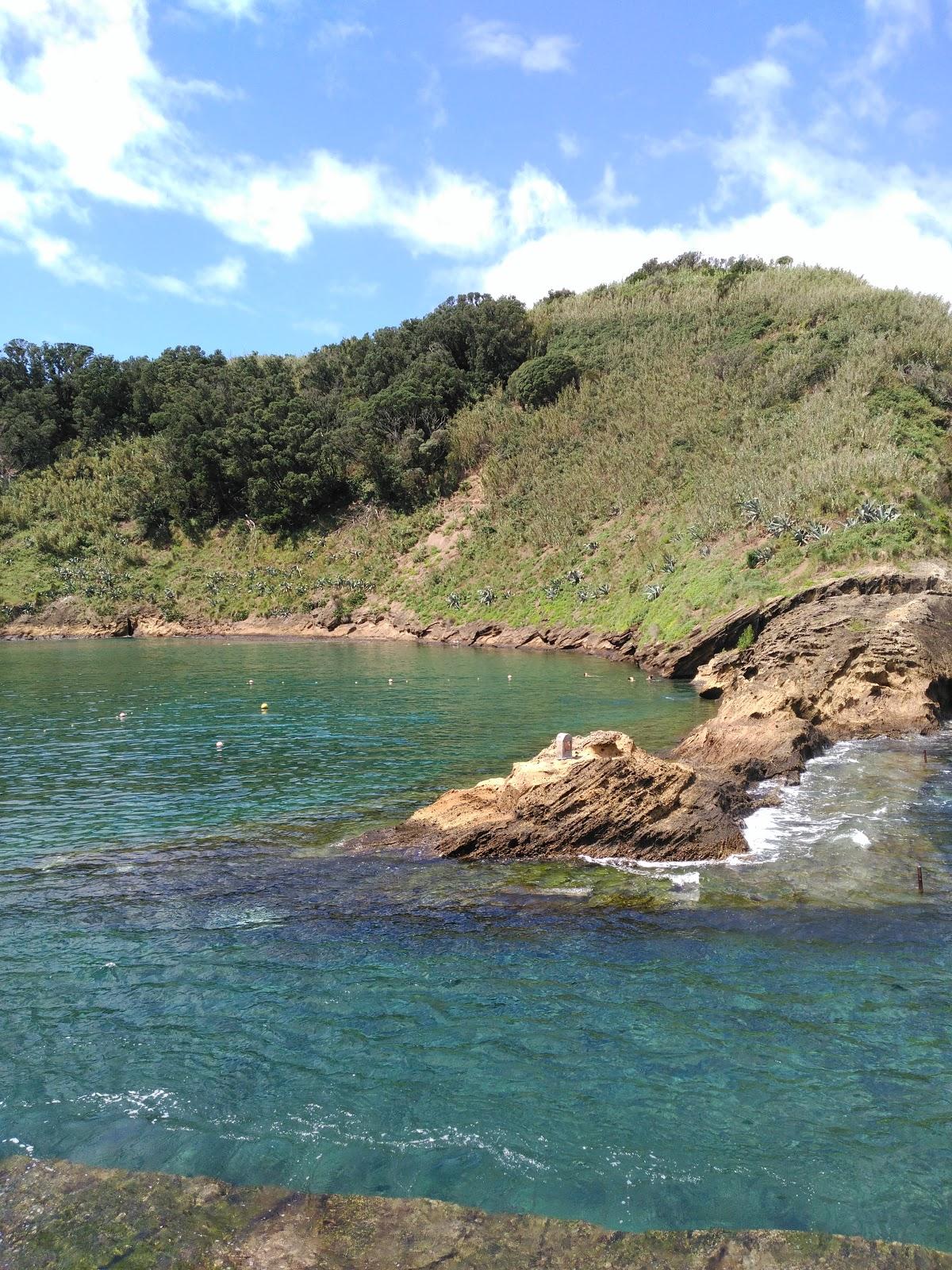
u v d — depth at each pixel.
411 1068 9.73
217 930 13.27
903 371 62.12
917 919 13.31
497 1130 8.67
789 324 81.06
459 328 103.44
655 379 82.00
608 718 32.09
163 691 41.31
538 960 12.24
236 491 95.56
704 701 36.59
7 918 13.76
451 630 69.19
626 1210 7.59
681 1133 8.60
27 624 81.38
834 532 46.59
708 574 51.81
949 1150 8.29
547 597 66.19
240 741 28.34
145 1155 8.34
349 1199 7.74
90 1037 10.35
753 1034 10.27
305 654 60.00
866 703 29.70
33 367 119.06
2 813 19.95
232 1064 9.82
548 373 88.19
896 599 35.00
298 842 17.53
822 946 12.48
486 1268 6.93
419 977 11.77
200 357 123.38
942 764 23.80
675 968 11.91
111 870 15.95
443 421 95.06
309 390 109.31
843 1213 7.54
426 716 32.94
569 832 16.69
